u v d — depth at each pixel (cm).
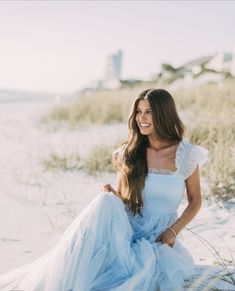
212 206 506
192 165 343
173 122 345
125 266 323
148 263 318
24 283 315
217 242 416
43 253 401
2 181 667
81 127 1220
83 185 629
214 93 1184
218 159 574
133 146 349
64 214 506
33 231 457
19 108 2489
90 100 1534
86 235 320
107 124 1218
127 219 338
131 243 340
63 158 752
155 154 347
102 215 327
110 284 321
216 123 717
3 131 1325
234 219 468
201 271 352
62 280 307
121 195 361
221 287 325
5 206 543
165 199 344
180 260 336
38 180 662
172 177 341
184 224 341
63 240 321
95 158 703
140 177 342
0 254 398
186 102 1241
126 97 1470
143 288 313
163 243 334
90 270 316
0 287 322
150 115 342
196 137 699
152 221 345
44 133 1222
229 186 537
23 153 912
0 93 6159
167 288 326
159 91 344
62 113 1476
